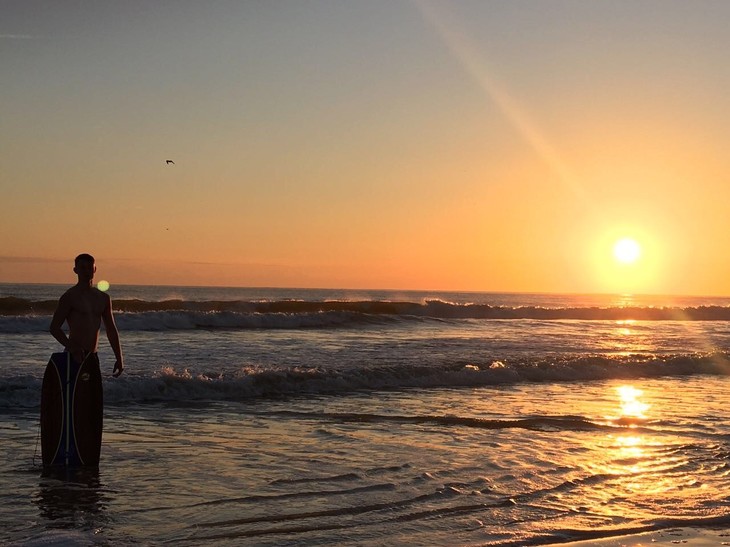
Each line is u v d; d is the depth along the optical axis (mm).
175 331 26375
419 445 9062
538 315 45312
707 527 6121
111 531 5609
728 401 13914
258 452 8414
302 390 13453
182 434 9328
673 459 8703
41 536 5402
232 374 13547
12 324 24312
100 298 7973
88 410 7660
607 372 17531
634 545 5586
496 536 5711
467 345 23344
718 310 52281
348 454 8438
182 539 5457
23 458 7840
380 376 14617
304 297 115812
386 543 5480
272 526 5805
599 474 7844
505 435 9875
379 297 124875
